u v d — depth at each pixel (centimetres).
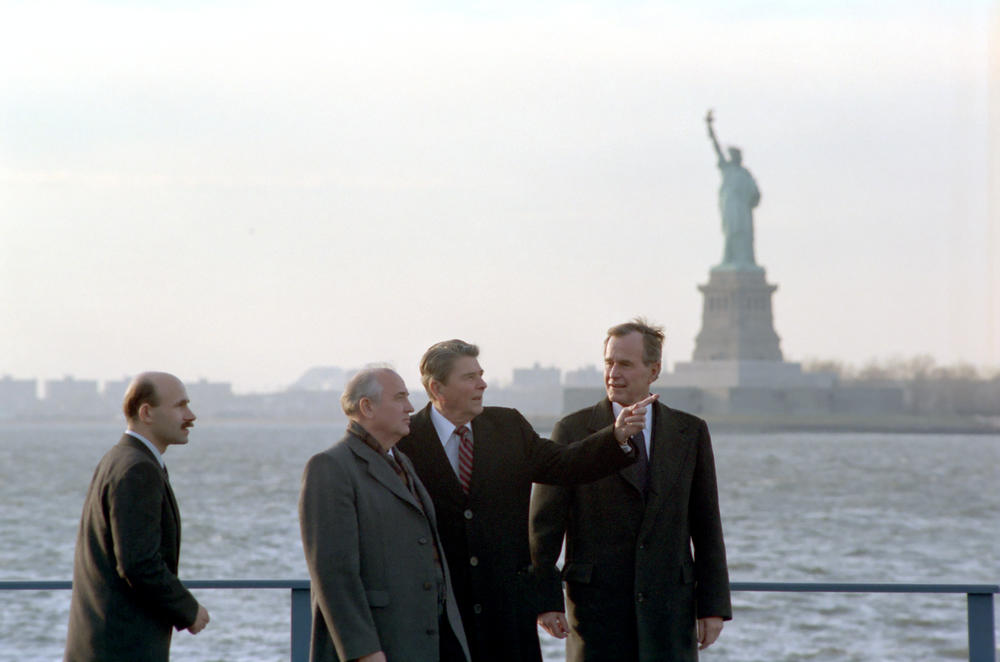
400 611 786
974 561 4600
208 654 2291
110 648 783
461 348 853
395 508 795
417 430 856
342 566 767
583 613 888
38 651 2181
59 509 7094
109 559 793
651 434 906
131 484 780
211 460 13925
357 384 805
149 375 818
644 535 884
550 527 884
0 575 4191
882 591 870
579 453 848
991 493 8225
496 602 832
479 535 837
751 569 4381
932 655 2384
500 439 860
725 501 7562
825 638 2527
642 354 898
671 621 877
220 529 5416
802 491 8481
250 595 2862
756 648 2423
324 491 777
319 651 789
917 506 7144
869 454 14575
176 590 784
